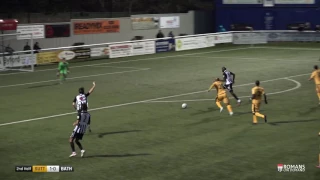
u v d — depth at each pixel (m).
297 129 21.05
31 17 59.97
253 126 21.83
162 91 31.66
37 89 33.53
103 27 56.84
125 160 17.05
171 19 64.00
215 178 14.95
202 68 42.38
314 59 46.56
